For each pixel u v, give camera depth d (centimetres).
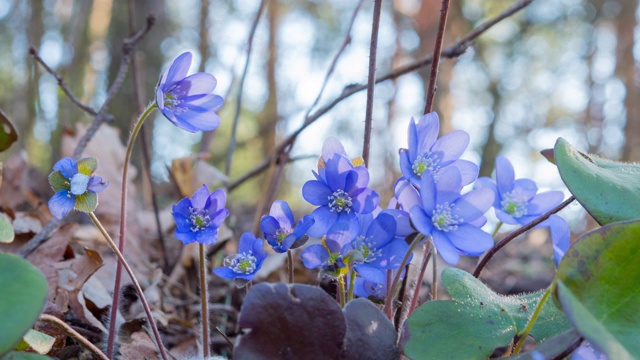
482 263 41
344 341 33
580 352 35
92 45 177
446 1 40
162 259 62
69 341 43
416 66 55
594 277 32
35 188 89
